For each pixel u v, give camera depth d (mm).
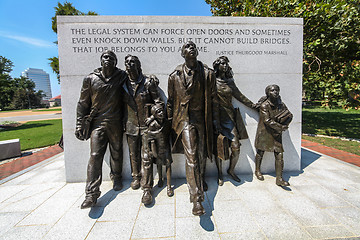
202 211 2236
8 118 22156
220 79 3516
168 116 3188
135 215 2596
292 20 3943
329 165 4395
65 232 2287
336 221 2410
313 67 8141
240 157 4008
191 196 2393
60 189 3426
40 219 2533
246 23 3855
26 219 2535
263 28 3896
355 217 2480
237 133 3533
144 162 2971
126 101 3240
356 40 7012
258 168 3754
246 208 2703
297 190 3201
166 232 2256
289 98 4039
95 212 2676
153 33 3717
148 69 3752
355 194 3049
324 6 6141
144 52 3727
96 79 2961
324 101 7535
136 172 3412
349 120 11867
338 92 6820
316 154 5301
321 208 2684
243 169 4027
